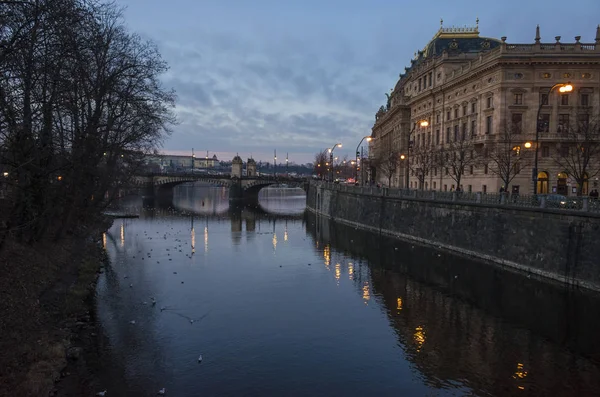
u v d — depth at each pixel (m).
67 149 32.94
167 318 26.78
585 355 22.06
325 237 61.97
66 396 17.03
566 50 67.62
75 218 43.19
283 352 22.22
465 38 99.75
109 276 36.50
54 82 21.86
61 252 36.09
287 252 49.97
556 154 66.19
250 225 75.75
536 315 27.92
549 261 35.00
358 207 75.38
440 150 79.31
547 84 68.50
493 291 33.25
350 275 38.78
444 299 31.62
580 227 32.09
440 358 21.73
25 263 28.03
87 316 25.94
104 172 40.41
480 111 75.56
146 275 37.25
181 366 20.34
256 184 129.62
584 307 28.64
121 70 36.59
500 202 42.00
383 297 32.03
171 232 65.31
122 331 24.34
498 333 25.02
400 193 62.66
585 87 68.00
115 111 42.09
